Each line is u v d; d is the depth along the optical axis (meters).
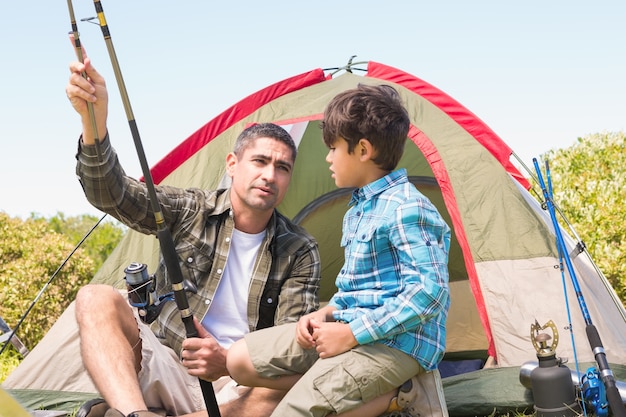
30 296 6.37
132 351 2.88
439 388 2.77
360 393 2.62
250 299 3.22
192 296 3.20
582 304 3.44
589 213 6.32
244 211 3.21
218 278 3.20
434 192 5.18
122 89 2.69
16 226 7.17
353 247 2.80
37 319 6.31
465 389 3.59
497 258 4.01
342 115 2.82
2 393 1.69
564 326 3.82
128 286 2.96
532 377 3.20
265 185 3.15
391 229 2.69
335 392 2.60
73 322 4.09
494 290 3.93
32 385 3.93
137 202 3.10
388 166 2.86
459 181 4.21
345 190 5.25
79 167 2.91
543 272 3.95
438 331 2.77
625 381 3.43
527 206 4.15
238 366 2.79
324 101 4.55
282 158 3.18
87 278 6.74
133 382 2.77
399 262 2.71
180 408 3.09
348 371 2.62
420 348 2.70
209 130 4.57
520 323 3.84
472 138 4.36
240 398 2.97
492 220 4.10
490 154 4.31
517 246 4.03
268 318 3.28
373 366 2.63
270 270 3.24
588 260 4.20
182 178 4.44
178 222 3.22
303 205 5.31
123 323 2.93
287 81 4.76
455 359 4.70
